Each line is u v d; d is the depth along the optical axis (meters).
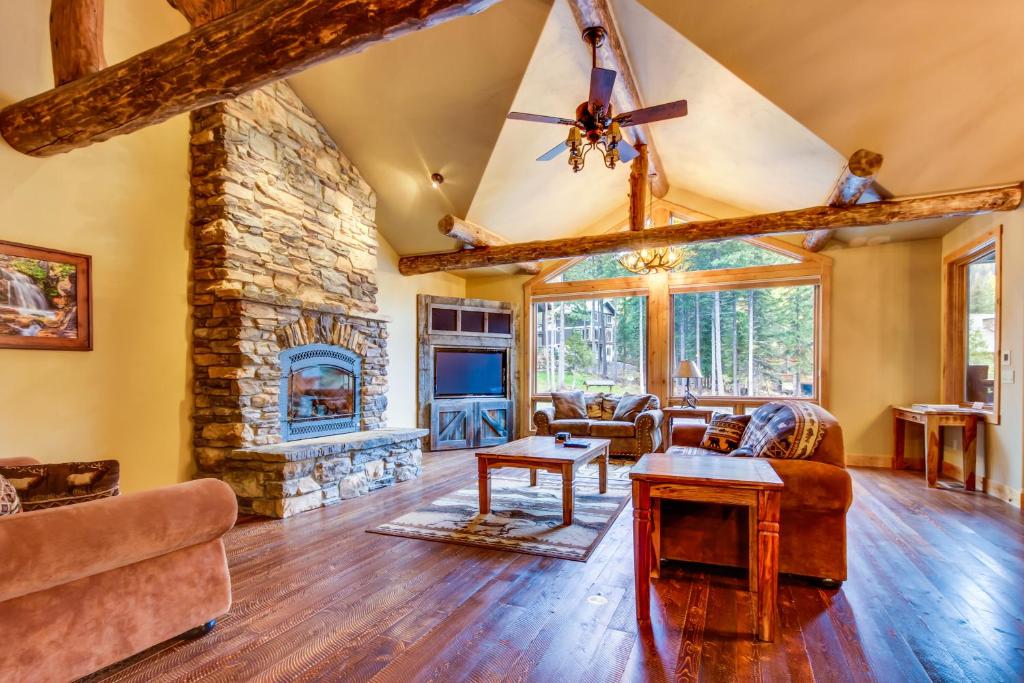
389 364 6.61
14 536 1.56
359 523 3.63
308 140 4.83
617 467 5.68
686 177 6.55
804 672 1.87
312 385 4.71
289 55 2.28
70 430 3.31
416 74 4.39
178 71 2.47
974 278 5.31
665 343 6.99
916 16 3.07
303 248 4.71
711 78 4.14
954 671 1.87
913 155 4.05
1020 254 4.16
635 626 2.20
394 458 4.95
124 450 3.60
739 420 3.88
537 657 1.96
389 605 2.39
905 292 5.87
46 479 2.31
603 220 7.60
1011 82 3.30
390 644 2.06
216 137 3.99
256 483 3.86
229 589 2.25
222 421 3.97
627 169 6.46
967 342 5.42
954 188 4.30
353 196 5.45
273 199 4.39
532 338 7.93
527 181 5.84
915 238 5.80
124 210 3.63
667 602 2.43
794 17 3.32
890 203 4.61
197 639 2.10
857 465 5.93
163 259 3.87
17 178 3.07
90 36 2.90
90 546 1.71
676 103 3.40
